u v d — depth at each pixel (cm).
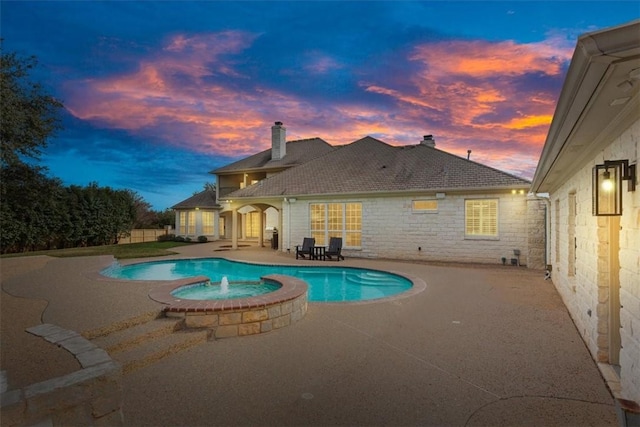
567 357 525
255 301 668
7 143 1453
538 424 357
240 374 475
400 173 1859
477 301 873
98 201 2616
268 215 3050
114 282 929
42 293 786
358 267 1459
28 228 2134
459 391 426
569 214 792
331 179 2022
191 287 921
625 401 305
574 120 362
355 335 631
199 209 3066
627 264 368
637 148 337
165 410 387
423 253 1688
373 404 398
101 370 370
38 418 315
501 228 1541
